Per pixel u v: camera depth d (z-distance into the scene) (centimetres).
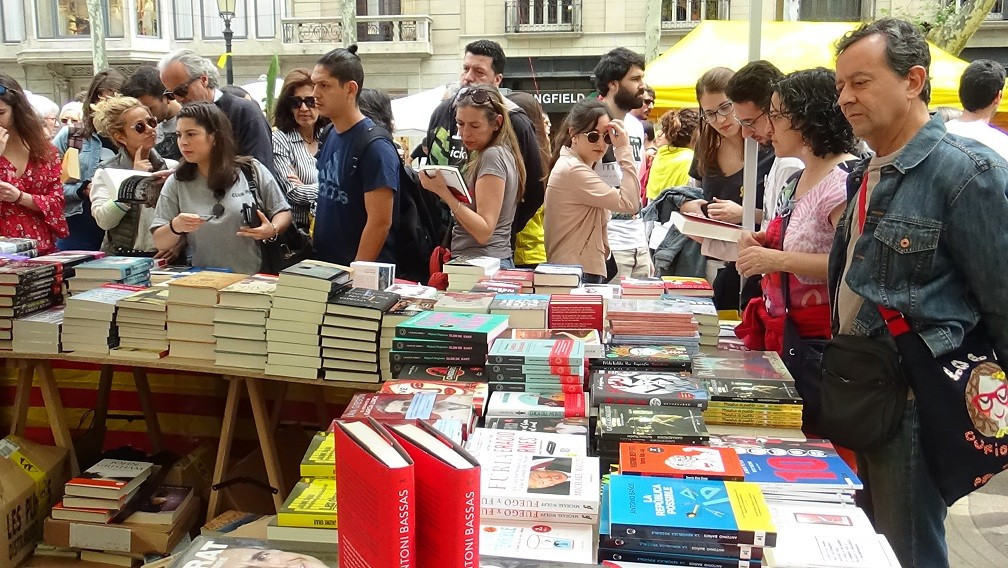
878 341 208
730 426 222
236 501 303
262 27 1734
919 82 196
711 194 370
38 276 292
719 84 335
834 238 226
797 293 251
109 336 277
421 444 122
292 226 352
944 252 195
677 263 399
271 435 289
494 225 334
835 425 213
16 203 376
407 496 114
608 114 347
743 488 167
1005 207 187
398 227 367
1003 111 624
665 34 1574
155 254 369
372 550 120
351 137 337
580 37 1602
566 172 346
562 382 227
